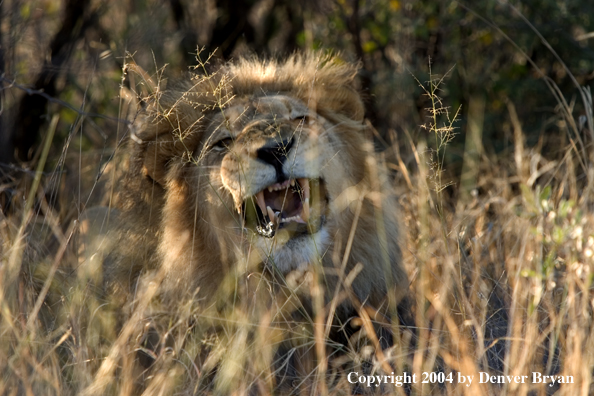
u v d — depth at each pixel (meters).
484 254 9.47
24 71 12.92
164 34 14.70
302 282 7.77
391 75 14.16
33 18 13.09
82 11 13.34
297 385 7.30
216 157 8.10
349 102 8.99
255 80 9.05
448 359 6.86
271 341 7.59
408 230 9.73
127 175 9.05
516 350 6.73
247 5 16.42
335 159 8.11
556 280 8.25
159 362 6.83
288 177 7.68
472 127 13.37
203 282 8.13
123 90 9.97
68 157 12.70
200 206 8.14
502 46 15.16
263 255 7.81
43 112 13.34
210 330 7.85
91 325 7.62
